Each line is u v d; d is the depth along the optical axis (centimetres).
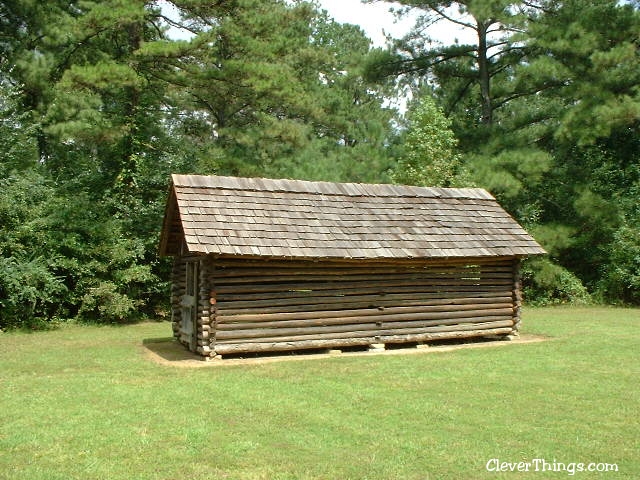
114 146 2172
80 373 1116
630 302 2544
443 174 2567
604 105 2253
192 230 1235
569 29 2359
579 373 1094
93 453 681
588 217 2541
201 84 2234
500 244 1511
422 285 1459
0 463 653
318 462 655
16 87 1981
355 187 1555
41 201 1947
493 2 2406
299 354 1338
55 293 1909
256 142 2655
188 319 1424
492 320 1539
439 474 626
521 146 2572
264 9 2355
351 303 1378
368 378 1059
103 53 2211
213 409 855
